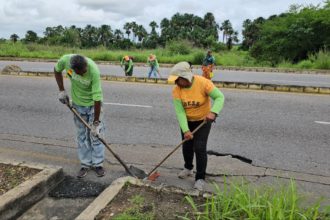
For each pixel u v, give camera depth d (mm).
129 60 15062
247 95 9758
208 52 13656
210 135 6516
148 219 3332
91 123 4676
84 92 4512
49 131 6766
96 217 3373
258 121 7328
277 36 26203
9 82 12008
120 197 3746
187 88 4223
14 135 6535
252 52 27500
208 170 5039
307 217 3229
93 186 4480
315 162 5332
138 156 5539
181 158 5500
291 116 7688
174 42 31062
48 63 24812
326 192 4418
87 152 4801
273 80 15953
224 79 16422
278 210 3053
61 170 4566
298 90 10406
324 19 23781
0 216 3496
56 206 3996
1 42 34781
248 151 5754
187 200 3697
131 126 7027
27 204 3875
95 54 28438
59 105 8805
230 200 3410
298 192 4402
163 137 6406
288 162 5332
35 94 10070
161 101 9094
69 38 39844
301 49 25250
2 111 8242
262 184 4605
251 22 69250
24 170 4398
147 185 3982
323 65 21516
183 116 4320
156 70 15617
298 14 25797
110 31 79125
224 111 8086
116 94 9930
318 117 7613
